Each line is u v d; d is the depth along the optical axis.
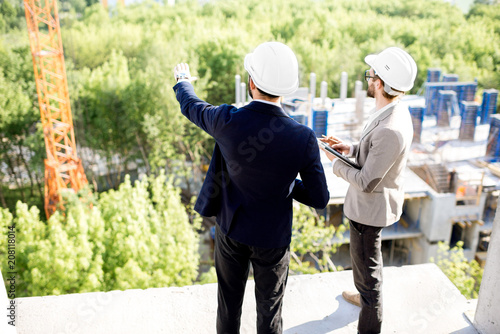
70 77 36.91
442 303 2.35
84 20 41.28
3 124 34.62
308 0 43.88
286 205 1.55
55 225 16.28
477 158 20.78
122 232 17.00
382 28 41.44
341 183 15.75
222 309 1.76
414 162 20.59
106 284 16.55
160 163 34.41
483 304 2.09
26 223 17.23
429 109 25.50
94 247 17.06
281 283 1.65
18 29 33.25
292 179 1.48
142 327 2.19
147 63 37.72
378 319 1.97
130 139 37.66
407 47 41.50
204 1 43.38
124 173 38.34
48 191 24.89
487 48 39.88
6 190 34.94
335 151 1.84
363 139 1.79
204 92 36.62
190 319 2.25
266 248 1.54
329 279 2.54
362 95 21.64
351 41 39.94
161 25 41.59
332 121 21.02
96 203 25.47
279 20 42.34
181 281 17.44
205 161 34.91
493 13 41.62
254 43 39.84
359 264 1.95
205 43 39.66
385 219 1.83
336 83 36.91
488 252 2.02
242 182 1.49
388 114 1.71
